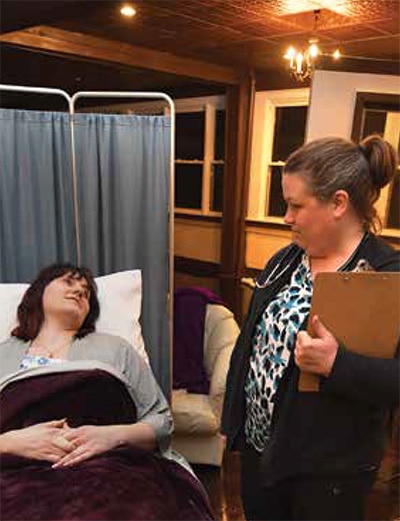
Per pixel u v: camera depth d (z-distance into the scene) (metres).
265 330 1.15
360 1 2.48
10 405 1.48
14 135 2.02
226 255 4.64
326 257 1.05
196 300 2.73
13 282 2.12
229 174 4.48
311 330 0.95
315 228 1.01
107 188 2.15
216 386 2.32
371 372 0.90
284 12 2.70
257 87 4.42
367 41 3.19
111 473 1.31
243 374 1.24
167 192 2.15
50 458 1.37
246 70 4.27
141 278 2.17
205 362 2.62
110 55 3.40
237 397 1.27
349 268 1.01
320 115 2.31
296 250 1.16
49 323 1.75
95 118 2.09
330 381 0.93
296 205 1.02
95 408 1.52
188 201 5.27
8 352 1.70
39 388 1.50
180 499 1.33
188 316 2.69
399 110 2.21
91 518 1.17
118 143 2.12
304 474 1.03
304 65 3.41
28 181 2.07
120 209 2.17
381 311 0.94
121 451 1.42
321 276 0.92
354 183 0.98
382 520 1.62
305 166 1.00
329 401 0.99
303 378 0.98
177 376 2.57
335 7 2.58
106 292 2.00
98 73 4.28
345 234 1.02
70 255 2.17
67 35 3.15
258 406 1.17
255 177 4.56
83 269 1.89
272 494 1.21
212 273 5.07
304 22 2.86
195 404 2.37
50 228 2.12
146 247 2.20
